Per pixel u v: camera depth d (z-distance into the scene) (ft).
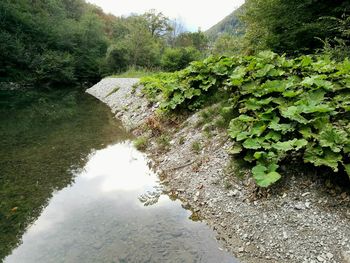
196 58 152.25
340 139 15.99
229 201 18.34
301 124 18.28
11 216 18.10
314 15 37.93
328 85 19.77
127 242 15.35
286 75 24.75
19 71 108.58
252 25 45.68
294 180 17.38
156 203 19.88
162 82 43.42
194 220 17.78
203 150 24.27
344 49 30.50
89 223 17.24
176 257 14.20
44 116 50.31
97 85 99.40
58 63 122.72
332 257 13.42
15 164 26.91
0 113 51.62
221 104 27.66
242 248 15.10
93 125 43.29
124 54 146.61
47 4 155.22
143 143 31.63
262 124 20.04
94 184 22.97
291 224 15.42
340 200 15.49
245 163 19.98
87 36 160.76
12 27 118.11
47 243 15.37
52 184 22.81
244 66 28.66
